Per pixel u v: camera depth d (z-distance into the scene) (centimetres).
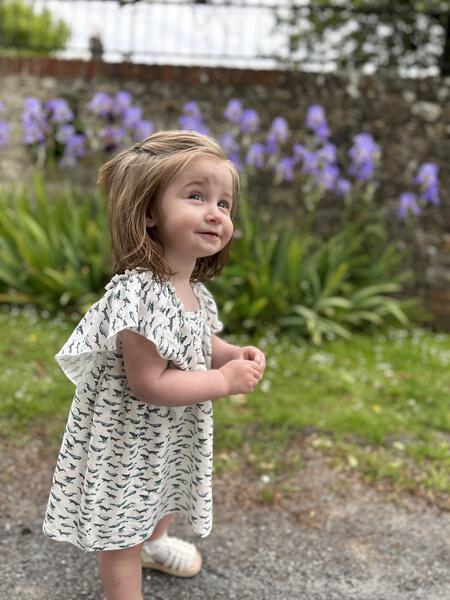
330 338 460
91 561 192
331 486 248
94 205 539
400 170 531
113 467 139
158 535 180
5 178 552
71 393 319
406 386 361
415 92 524
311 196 503
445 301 536
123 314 123
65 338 417
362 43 711
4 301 497
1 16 632
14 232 484
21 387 321
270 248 488
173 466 155
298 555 203
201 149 127
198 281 157
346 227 515
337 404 331
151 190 126
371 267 511
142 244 127
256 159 485
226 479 249
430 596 185
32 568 187
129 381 130
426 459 275
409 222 529
